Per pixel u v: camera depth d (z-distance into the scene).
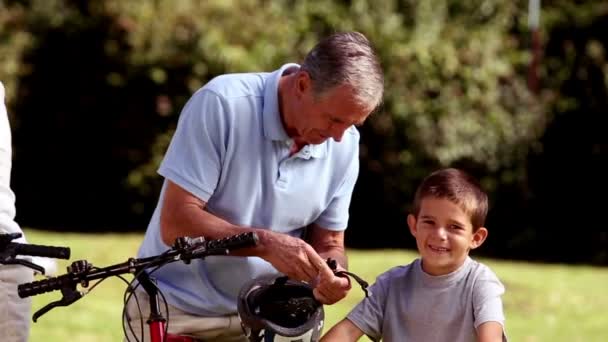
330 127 4.60
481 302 4.70
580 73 17.34
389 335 4.89
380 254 16.09
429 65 17.02
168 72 17.22
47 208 18.11
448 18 17.67
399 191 17.27
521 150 17.38
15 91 17.69
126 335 4.84
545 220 17.53
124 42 17.31
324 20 17.27
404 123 17.05
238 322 5.10
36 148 17.94
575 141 17.38
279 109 4.78
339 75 4.47
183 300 5.02
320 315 4.73
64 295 4.12
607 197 17.30
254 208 4.91
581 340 10.84
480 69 17.17
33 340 9.77
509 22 17.88
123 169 17.72
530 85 17.06
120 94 17.48
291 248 4.57
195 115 4.78
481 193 4.86
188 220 4.71
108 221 17.97
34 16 17.73
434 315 4.79
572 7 17.52
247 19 17.20
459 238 4.75
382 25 17.12
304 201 4.97
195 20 17.11
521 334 11.06
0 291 4.79
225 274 5.02
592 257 17.23
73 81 17.69
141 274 4.45
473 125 17.19
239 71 16.95
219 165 4.79
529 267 15.84
